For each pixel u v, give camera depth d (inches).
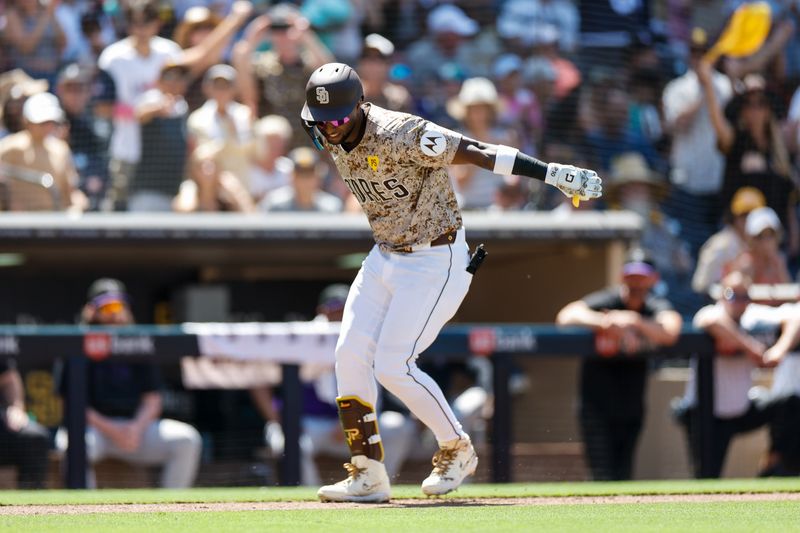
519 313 1429.6
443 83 1444.4
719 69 1501.0
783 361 1114.7
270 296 1492.4
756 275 1332.4
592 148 1441.9
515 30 1462.8
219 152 1295.5
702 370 1092.5
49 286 1421.0
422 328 620.7
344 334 641.0
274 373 1110.4
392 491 754.8
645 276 1083.9
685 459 1175.6
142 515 588.7
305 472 1071.0
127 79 1312.7
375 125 586.9
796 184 1503.4
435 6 1466.5
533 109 1437.0
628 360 1081.4
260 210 1299.2
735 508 619.8
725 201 1465.3
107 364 1025.5
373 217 619.8
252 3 1460.4
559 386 1207.6
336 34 1455.5
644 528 500.1
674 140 1475.1
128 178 1295.5
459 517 556.4
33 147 1261.1
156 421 1064.8
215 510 622.2
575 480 1109.7
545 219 1275.8
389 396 1107.3
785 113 1534.2
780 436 1106.1
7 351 986.7
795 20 1555.1
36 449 1043.3
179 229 1215.6
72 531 504.7
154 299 1472.7
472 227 1254.9
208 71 1343.5
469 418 1152.2
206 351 1020.5
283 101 1373.0
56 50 1363.2
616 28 1488.7
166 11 1395.2
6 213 1226.6
